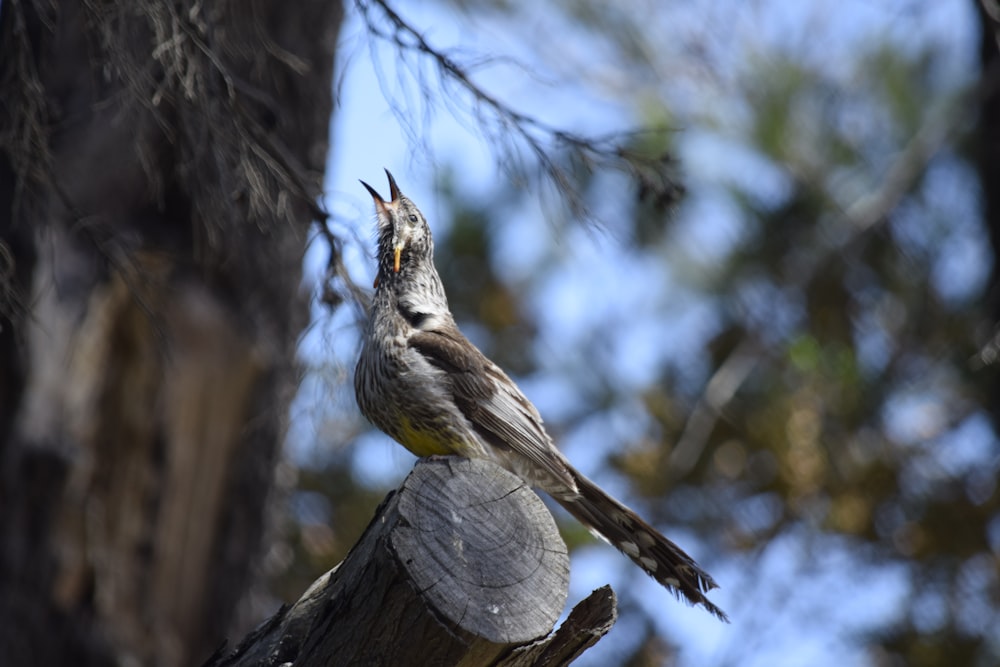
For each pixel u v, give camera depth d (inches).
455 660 238.2
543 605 242.5
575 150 362.3
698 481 610.2
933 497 597.0
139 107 328.2
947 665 582.6
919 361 611.2
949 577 596.1
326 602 256.7
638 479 609.0
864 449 610.2
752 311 617.9
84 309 435.8
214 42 327.3
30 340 426.6
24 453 428.8
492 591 241.1
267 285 466.0
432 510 248.4
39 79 339.6
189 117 330.6
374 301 382.3
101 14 305.4
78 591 431.8
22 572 425.4
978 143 607.2
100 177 417.1
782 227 611.8
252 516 470.6
